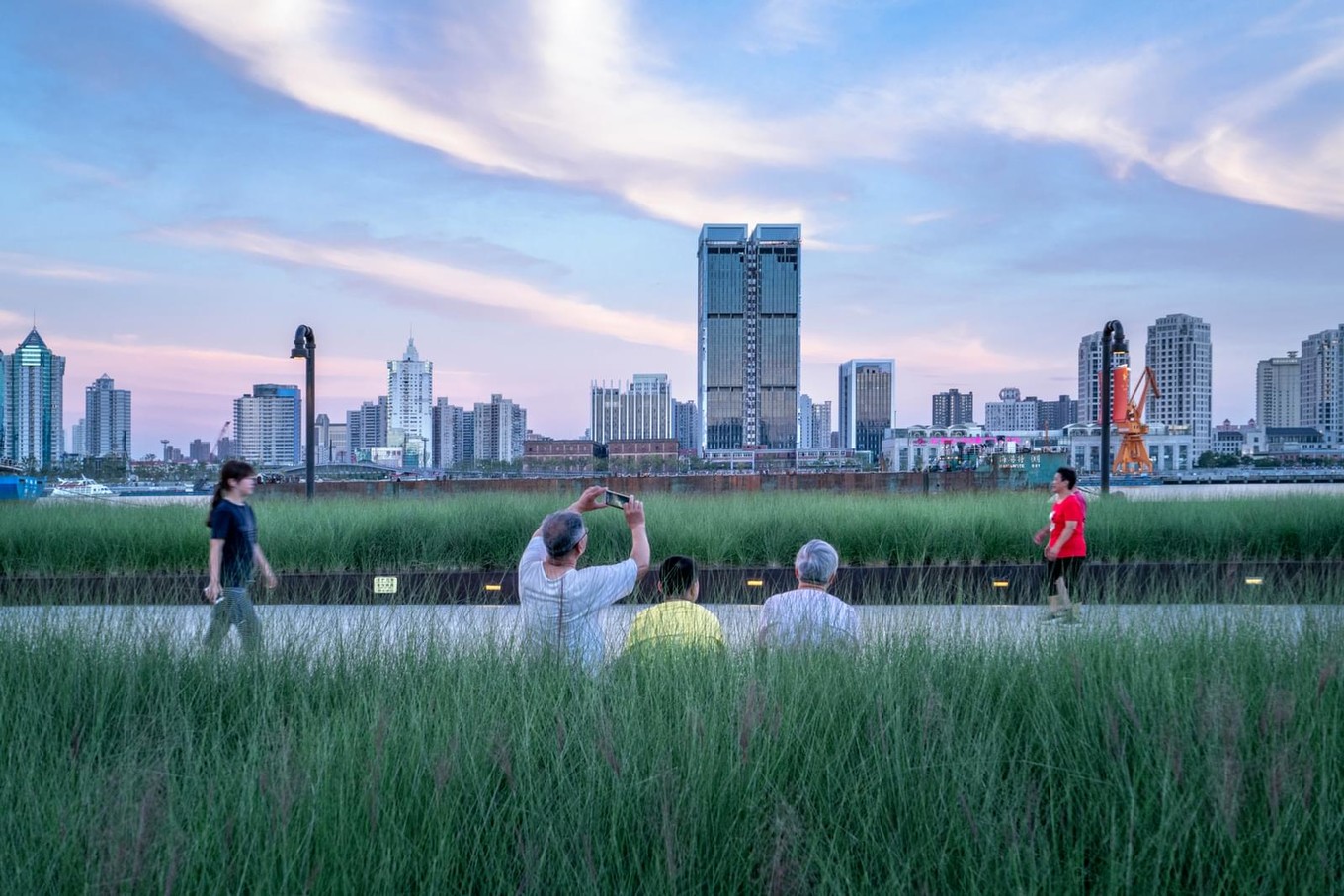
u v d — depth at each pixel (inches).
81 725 130.4
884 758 104.0
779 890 79.8
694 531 515.5
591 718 116.5
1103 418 800.9
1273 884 83.0
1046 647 159.2
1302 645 158.9
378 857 85.6
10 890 79.6
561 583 181.0
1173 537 520.7
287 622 197.6
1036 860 87.8
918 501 625.3
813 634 173.5
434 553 505.7
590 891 80.4
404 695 141.0
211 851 84.0
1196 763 99.0
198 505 652.1
